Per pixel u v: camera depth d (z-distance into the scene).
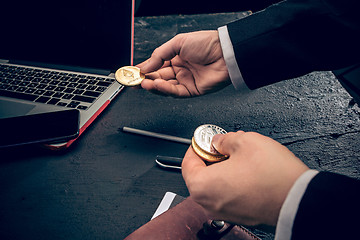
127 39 0.82
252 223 0.40
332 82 0.92
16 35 0.91
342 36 0.57
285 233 0.35
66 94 0.83
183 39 0.68
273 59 0.62
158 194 0.63
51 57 0.93
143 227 0.50
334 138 0.74
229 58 0.64
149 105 0.86
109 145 0.74
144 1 2.04
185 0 2.05
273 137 0.75
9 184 0.65
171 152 0.72
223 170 0.40
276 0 1.93
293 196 0.34
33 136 0.67
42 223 0.58
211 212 0.43
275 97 0.88
